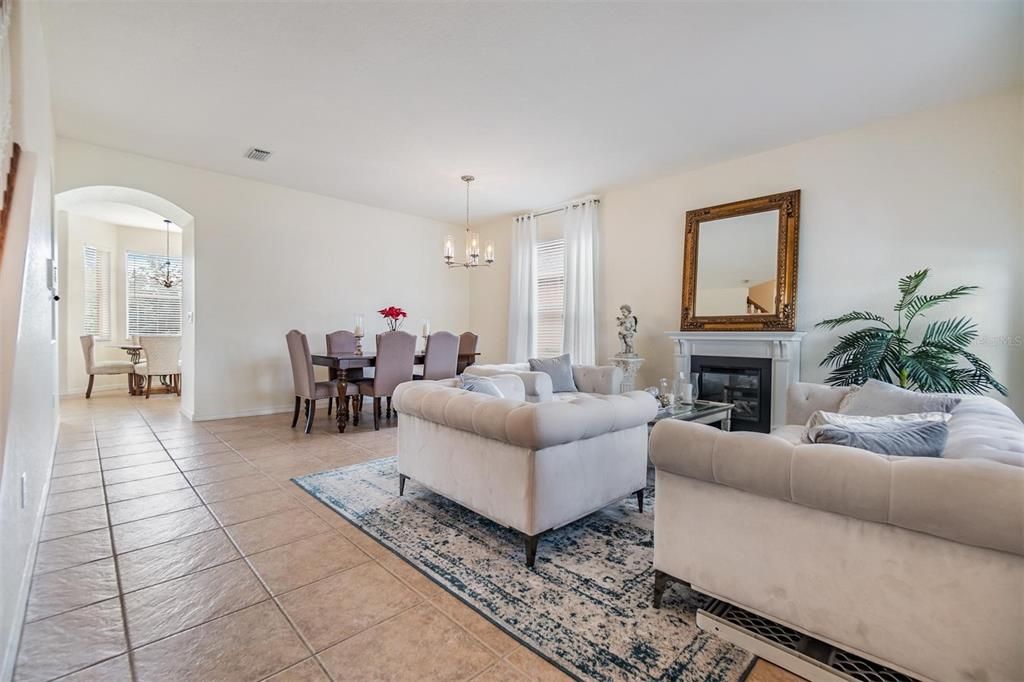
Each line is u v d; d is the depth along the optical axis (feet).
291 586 6.06
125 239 24.75
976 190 10.79
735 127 12.36
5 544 4.38
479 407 7.24
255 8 7.88
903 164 11.75
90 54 9.20
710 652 4.83
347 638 5.04
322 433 14.93
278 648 4.86
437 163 15.10
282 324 17.99
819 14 7.88
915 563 3.93
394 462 11.78
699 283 15.25
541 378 12.25
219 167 15.76
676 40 8.62
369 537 7.54
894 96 10.68
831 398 9.98
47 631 5.04
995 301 10.55
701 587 5.26
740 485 4.79
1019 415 10.27
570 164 15.14
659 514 5.60
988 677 3.64
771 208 13.73
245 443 13.47
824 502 4.26
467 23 8.21
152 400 21.03
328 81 10.17
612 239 18.04
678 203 16.15
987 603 3.63
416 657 4.76
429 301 22.74
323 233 19.03
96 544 7.13
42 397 7.85
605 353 18.21
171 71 9.82
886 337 10.91
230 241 16.66
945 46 8.77
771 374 13.43
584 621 5.38
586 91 10.50
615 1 7.61
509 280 22.16
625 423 7.98
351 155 14.49
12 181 5.58
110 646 4.83
